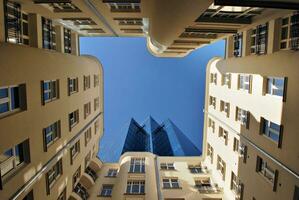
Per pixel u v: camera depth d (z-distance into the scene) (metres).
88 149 30.11
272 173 17.94
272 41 18.77
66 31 27.25
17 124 13.75
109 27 28.72
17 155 14.77
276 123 17.34
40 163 16.66
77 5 19.39
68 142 22.19
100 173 37.75
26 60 14.70
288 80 16.02
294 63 15.39
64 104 21.23
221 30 24.70
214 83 32.25
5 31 14.54
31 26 18.50
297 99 15.05
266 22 20.09
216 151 30.94
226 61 27.39
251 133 21.09
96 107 34.91
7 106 13.77
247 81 22.78
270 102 18.16
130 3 20.72
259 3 11.98
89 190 33.72
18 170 14.37
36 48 16.84
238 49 25.97
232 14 21.61
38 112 16.31
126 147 73.06
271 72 18.03
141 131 111.62
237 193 24.12
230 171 25.86
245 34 23.75
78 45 31.73
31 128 15.36
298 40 16.19
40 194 16.61
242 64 23.08
